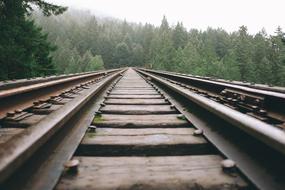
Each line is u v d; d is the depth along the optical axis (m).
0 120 3.17
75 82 8.91
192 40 130.38
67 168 1.86
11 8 11.68
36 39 15.62
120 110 4.16
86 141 2.57
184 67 86.50
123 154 2.53
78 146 2.42
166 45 100.19
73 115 2.99
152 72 23.23
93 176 1.84
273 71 82.44
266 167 1.88
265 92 3.62
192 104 3.99
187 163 2.09
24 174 1.58
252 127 1.95
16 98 3.84
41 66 18.27
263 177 1.74
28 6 12.61
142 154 2.53
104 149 2.52
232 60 82.19
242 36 103.69
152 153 2.54
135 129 3.04
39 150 1.84
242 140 2.30
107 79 8.52
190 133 2.90
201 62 89.81
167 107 4.60
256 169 1.86
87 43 152.50
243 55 86.94
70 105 2.98
